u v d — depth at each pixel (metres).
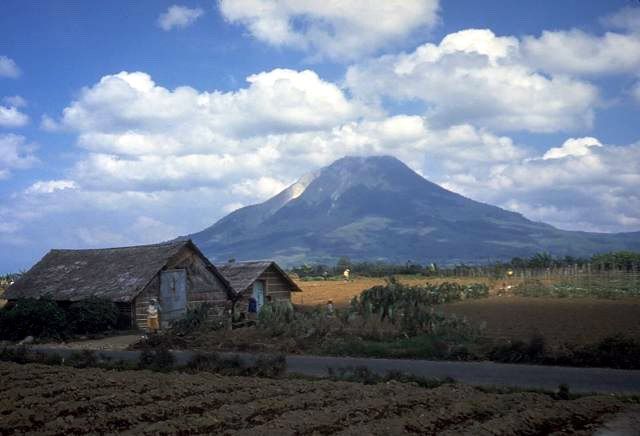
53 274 39.44
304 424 11.99
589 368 19.34
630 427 11.61
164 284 36.84
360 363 20.91
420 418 12.29
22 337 31.66
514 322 30.78
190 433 11.72
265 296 44.38
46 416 13.17
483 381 17.16
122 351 26.30
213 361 19.58
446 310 37.97
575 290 53.41
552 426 11.94
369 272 90.31
